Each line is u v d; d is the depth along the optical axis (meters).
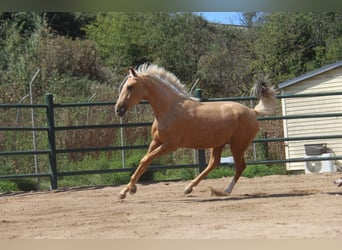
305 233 6.71
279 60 36.41
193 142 10.59
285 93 21.16
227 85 38.16
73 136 17.45
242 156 11.09
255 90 11.42
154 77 10.49
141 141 18.06
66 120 17.78
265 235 6.64
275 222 7.61
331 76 20.47
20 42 31.53
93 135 17.64
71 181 15.95
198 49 40.31
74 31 42.91
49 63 31.00
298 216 8.12
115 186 13.84
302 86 20.91
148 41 40.16
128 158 16.69
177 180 14.93
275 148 21.11
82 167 16.39
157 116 10.49
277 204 9.48
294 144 20.61
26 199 11.83
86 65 33.84
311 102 20.62
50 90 25.22
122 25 40.06
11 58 28.89
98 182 15.72
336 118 20.30
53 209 10.01
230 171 16.00
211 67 38.53
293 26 36.69
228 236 6.67
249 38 40.09
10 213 9.70
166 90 10.48
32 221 8.72
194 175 15.69
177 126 10.38
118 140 17.91
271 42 36.81
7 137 17.14
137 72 10.65
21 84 24.41
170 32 40.47
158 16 40.81
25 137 17.50
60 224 8.29
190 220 8.09
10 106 13.31
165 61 39.56
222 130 10.63
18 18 35.75
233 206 9.41
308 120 20.59
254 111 11.32
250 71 38.00
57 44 33.00
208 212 8.85
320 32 36.69
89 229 7.70
